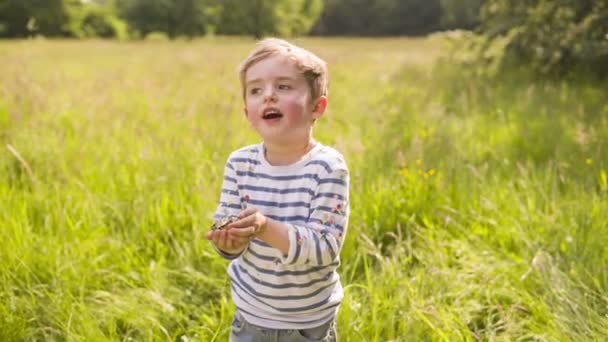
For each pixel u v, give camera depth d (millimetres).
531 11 11648
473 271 3453
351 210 4039
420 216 4164
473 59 14969
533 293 3266
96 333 2963
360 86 11633
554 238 3707
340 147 5156
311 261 1996
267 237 1957
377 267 3631
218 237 1938
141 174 4789
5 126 6395
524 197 4383
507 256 3635
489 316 3109
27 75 10203
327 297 2178
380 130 6535
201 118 6734
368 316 3080
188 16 64250
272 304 2131
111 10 61688
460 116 7762
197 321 3201
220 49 25875
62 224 3852
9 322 3055
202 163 4930
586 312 2973
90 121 6637
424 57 19062
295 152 2111
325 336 2225
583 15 10891
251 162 2168
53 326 3084
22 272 3441
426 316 3004
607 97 8680
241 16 68750
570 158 5109
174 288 3424
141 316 3129
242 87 2156
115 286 3451
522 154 5684
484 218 4043
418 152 5027
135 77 11797
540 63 11312
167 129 6332
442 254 3584
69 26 54688
